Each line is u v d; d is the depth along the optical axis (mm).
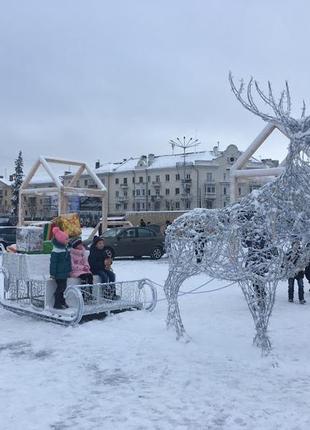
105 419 4430
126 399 4898
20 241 9633
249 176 17484
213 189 81062
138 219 39500
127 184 87875
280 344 6871
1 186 100938
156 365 5980
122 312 9023
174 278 7289
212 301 10219
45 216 73938
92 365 6012
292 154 5797
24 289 9602
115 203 88625
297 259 6086
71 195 22484
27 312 8875
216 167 81125
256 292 6414
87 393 5070
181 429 4203
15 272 9406
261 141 17062
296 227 5848
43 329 7988
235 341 7043
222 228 6387
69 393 5074
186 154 85688
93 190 23297
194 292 11305
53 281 8797
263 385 5266
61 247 8648
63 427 4270
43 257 9273
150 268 16812
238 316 8719
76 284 8984
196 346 6793
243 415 4480
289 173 5867
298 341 7023
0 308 9914
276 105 5922
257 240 6109
